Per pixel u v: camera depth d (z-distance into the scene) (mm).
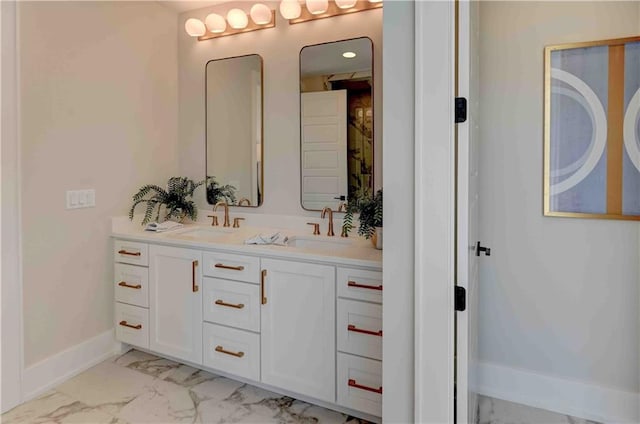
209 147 3078
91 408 2121
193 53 3111
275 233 2582
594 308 2043
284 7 2574
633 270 1967
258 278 2199
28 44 2197
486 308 2248
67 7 2395
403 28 1277
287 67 2748
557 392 2121
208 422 2006
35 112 2242
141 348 2676
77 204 2488
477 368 2061
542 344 2146
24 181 2201
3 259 2105
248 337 2250
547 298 2127
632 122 1928
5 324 2113
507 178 2168
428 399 1298
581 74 1997
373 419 2000
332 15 2584
